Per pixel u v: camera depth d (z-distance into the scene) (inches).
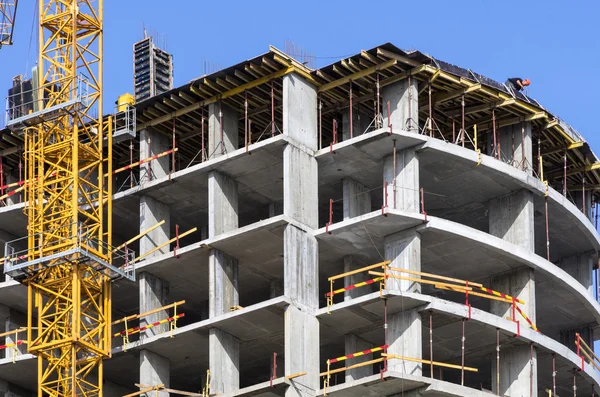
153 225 3777.1
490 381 3934.5
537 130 3772.1
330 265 3698.3
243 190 3767.2
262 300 3882.9
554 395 3567.9
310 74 3671.3
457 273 3695.9
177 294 3828.7
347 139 3690.9
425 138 3553.2
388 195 3592.5
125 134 3779.5
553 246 3937.0
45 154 3833.7
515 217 3686.0
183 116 3796.8
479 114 3750.0
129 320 3892.7
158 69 4384.8
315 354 3496.6
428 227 3506.4
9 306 3937.0
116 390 3890.3
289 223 3540.8
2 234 4028.1
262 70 3659.0
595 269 3981.3
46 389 3644.2
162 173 3841.0
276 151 3622.0
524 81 3762.3
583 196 3969.0
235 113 3764.8
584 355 3853.3
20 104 3978.8
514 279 3654.0
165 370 3693.4
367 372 3597.4
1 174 3998.5
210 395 3516.2
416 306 3462.1
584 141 3818.9
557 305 3806.6
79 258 3634.4
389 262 3462.1
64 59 3890.3
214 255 3624.5
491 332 3538.4
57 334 3715.6
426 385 3371.1
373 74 3619.6
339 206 3846.0
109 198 3764.8
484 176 3641.7
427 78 3622.0
